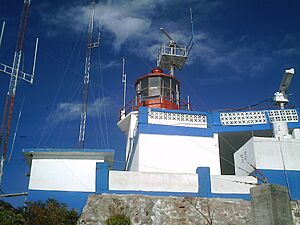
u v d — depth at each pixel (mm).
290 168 23922
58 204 21141
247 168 24891
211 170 26188
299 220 21734
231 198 22000
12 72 26266
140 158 25609
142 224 20047
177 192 21891
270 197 13289
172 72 34188
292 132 27078
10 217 20141
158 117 27266
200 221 20438
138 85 32531
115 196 21266
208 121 27766
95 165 23203
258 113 28203
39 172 22797
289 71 29297
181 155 26219
